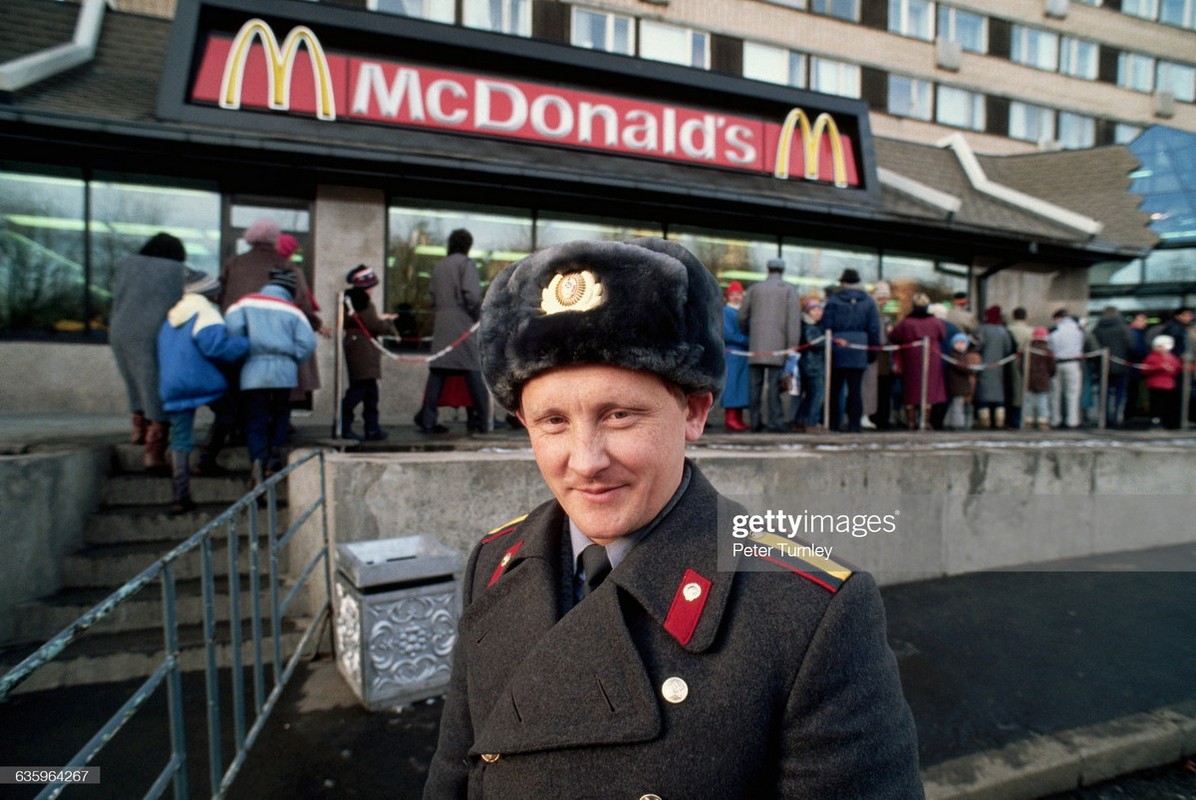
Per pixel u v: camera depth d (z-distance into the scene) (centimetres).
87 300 702
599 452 78
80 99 673
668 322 75
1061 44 2111
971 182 1240
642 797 73
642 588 80
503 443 470
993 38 2005
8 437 459
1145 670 359
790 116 938
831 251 1001
